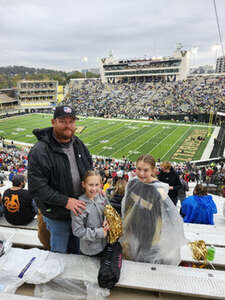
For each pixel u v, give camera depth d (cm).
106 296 243
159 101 6606
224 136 4034
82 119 5978
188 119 5447
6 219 461
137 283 240
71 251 318
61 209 276
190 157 3303
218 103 5772
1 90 7712
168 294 244
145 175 268
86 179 263
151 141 4066
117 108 6575
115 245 268
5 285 245
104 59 8825
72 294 251
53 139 267
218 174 1877
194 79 7594
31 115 6956
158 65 8012
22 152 3591
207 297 228
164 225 270
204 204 484
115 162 3006
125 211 289
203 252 296
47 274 250
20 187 456
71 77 13075
